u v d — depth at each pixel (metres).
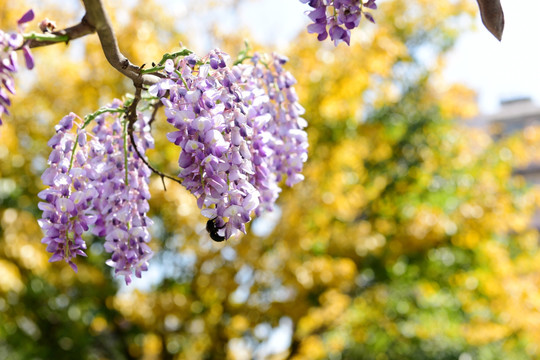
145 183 1.98
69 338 10.16
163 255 10.28
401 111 12.49
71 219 1.83
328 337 11.86
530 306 11.14
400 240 11.48
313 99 8.48
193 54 1.70
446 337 12.33
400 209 11.84
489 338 11.61
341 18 1.71
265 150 1.86
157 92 1.64
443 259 11.84
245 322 10.23
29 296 9.70
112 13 7.58
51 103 8.24
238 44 8.77
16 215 7.59
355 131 10.27
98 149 1.95
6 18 7.18
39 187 8.86
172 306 9.71
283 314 10.16
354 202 9.63
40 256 7.60
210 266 9.70
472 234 11.34
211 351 10.84
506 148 12.44
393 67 12.27
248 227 9.10
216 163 1.60
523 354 12.74
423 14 12.05
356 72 8.17
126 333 10.92
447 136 12.42
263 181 1.89
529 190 12.26
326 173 9.44
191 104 1.63
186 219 8.63
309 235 9.33
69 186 1.83
